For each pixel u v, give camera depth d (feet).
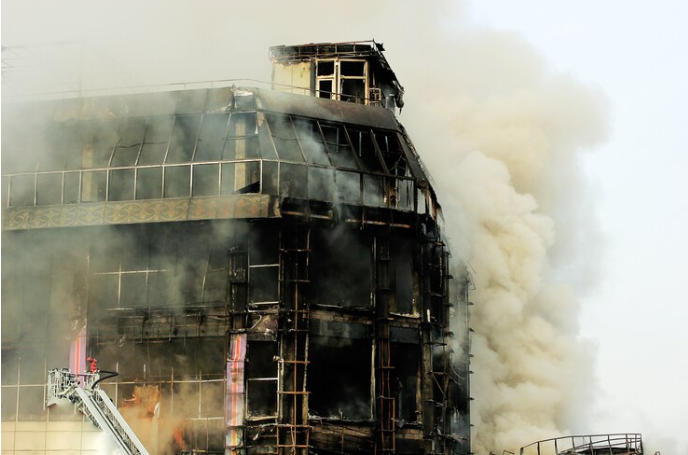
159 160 249.96
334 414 244.63
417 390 257.34
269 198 238.48
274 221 240.94
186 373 240.94
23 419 238.68
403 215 256.11
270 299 241.35
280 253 241.14
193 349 241.55
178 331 242.37
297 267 241.96
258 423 234.38
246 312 237.86
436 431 257.55
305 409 236.22
